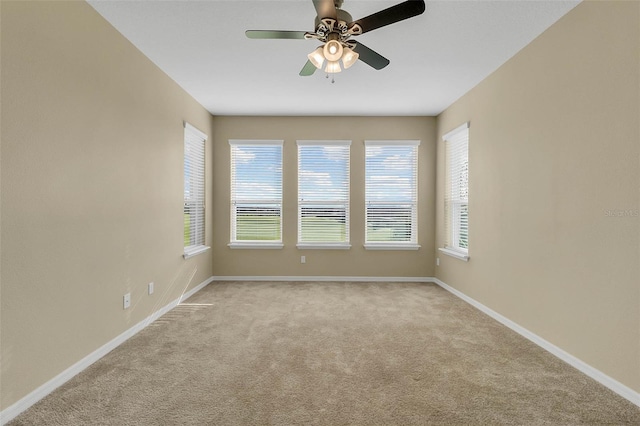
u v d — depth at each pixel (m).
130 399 1.98
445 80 3.79
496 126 3.47
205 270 4.91
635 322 1.99
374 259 5.23
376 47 3.05
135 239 3.03
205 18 2.60
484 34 2.82
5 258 1.80
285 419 1.80
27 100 1.91
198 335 3.00
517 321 3.11
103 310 2.59
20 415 1.83
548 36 2.71
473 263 3.95
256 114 5.14
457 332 3.10
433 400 1.99
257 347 2.74
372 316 3.54
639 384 1.96
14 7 1.83
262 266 5.23
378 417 1.83
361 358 2.55
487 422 1.79
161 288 3.53
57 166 2.13
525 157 3.00
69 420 1.79
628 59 2.03
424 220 5.22
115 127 2.72
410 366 2.42
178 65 3.41
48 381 2.06
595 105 2.26
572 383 2.20
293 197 5.21
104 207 2.59
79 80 2.31
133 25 2.67
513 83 3.18
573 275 2.45
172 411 1.87
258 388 2.11
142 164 3.13
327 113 5.08
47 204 2.06
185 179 4.32
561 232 2.57
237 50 3.11
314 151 5.25
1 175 1.78
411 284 5.02
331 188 5.27
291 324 3.29
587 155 2.32
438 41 2.94
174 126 3.81
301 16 2.58
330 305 3.93
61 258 2.17
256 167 5.25
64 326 2.20
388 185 5.24
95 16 2.46
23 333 1.90
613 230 2.13
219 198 5.21
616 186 2.11
